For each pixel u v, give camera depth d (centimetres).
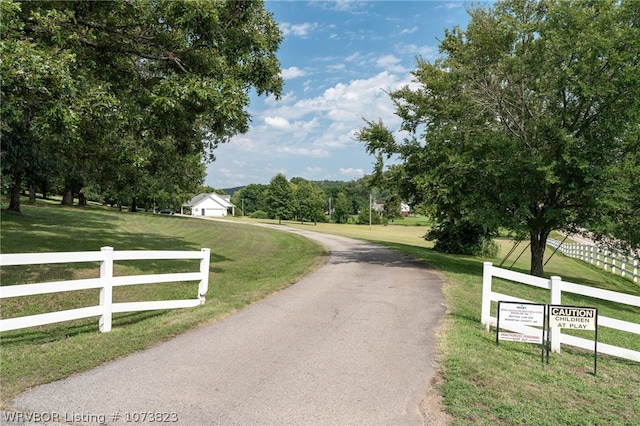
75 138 1075
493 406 461
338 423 408
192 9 1149
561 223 1511
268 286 1125
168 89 1202
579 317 639
